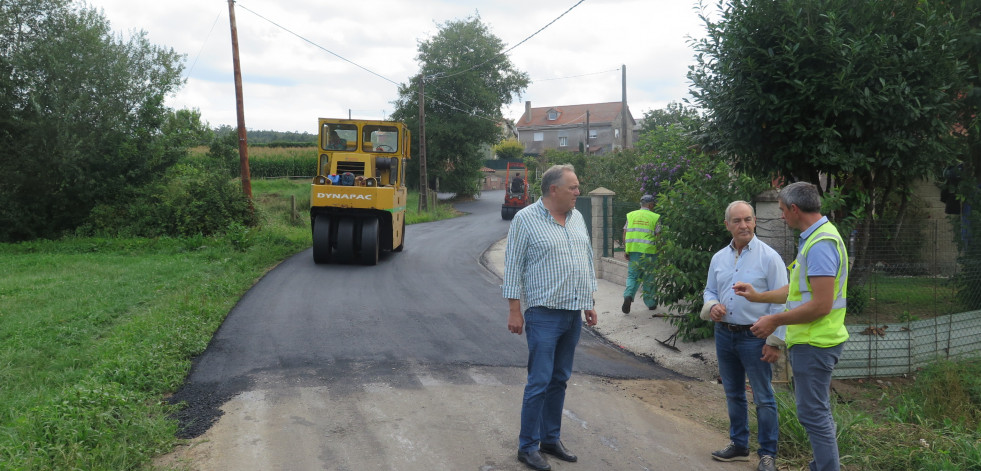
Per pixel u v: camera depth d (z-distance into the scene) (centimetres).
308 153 4581
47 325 841
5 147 1966
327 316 866
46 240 1922
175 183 1980
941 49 656
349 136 1491
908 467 414
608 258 1175
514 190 3169
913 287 675
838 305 357
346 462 403
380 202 1358
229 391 555
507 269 400
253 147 4884
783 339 370
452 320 852
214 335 762
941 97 668
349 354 674
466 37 4622
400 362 643
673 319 760
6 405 545
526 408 395
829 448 359
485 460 407
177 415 498
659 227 827
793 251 628
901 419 508
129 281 1155
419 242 1950
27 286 1128
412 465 399
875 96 662
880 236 665
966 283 681
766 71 694
